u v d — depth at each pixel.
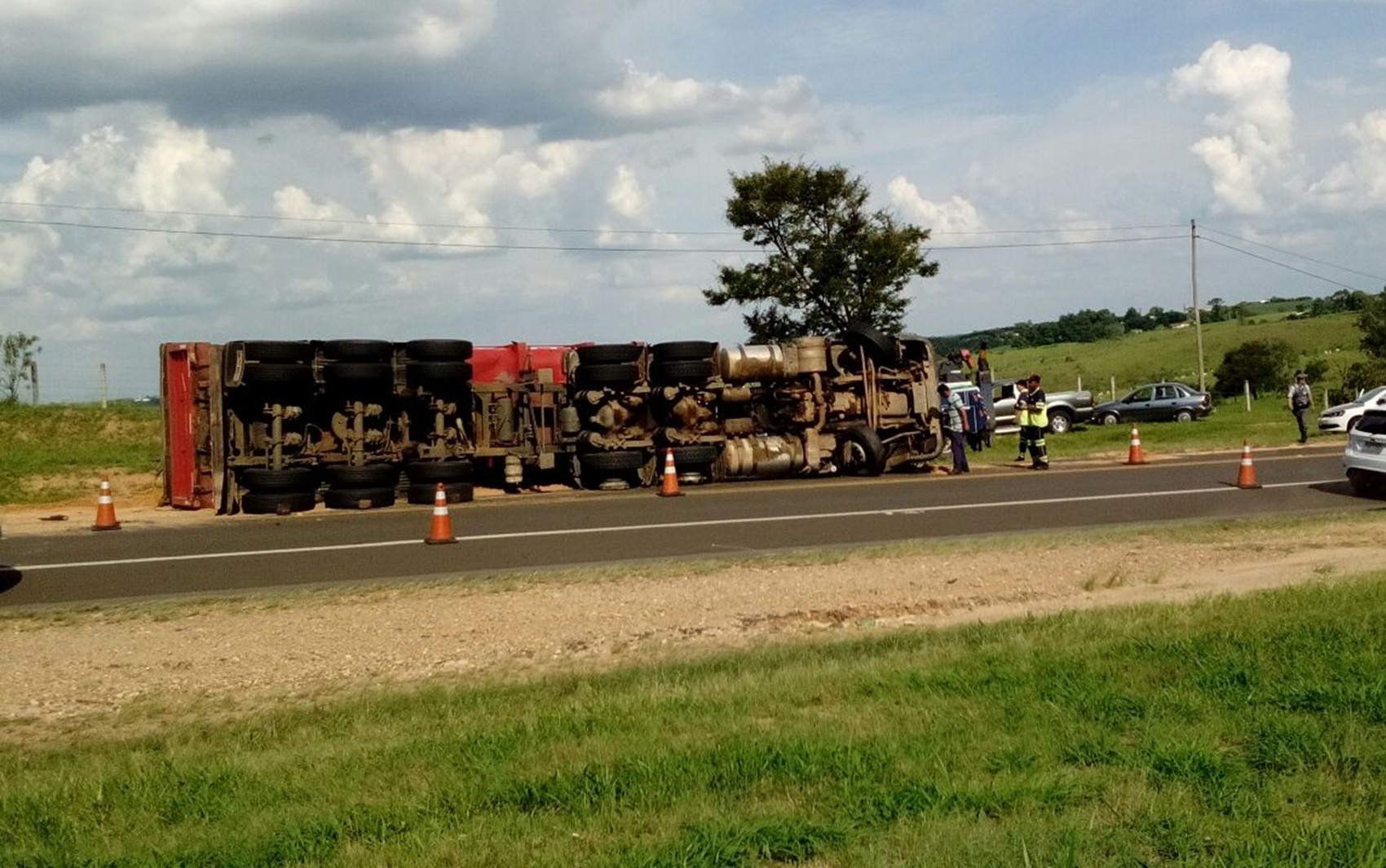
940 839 5.19
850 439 27.16
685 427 26.47
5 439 34.75
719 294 46.06
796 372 27.28
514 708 8.14
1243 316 139.88
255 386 22.61
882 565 14.52
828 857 5.14
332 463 23.39
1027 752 6.35
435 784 6.26
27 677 10.01
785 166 45.88
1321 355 88.94
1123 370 97.25
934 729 6.89
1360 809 5.49
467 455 24.59
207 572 15.43
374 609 12.55
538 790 6.00
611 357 26.00
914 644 9.87
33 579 15.20
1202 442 36.53
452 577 14.46
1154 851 5.08
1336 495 21.09
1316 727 6.58
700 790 5.98
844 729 6.93
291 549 17.34
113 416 37.38
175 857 5.40
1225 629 9.26
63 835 5.85
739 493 23.86
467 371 24.42
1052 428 46.47
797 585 13.32
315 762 6.91
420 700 8.68
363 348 23.42
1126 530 17.17
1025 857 4.88
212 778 6.61
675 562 15.21
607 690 8.58
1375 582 11.45
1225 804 5.54
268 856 5.35
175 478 24.30
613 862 5.05
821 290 45.56
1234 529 16.94
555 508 22.03
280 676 9.93
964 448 27.80
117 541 18.67
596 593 13.16
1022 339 147.25
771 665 9.30
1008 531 17.64
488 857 5.19
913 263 45.72
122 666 10.34
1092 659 8.52
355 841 5.52
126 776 6.77
